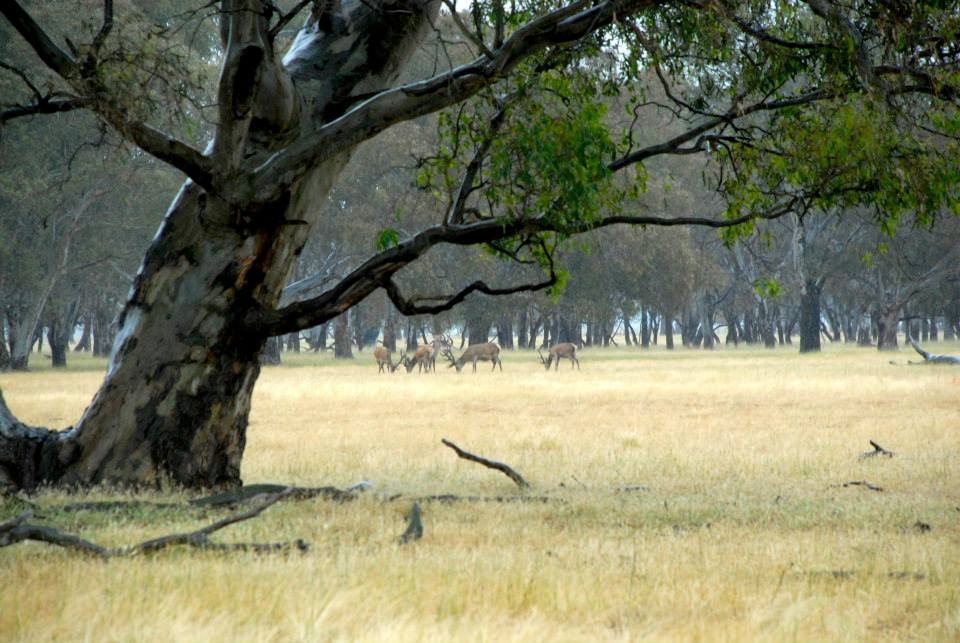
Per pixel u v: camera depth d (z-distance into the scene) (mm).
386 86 34531
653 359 176750
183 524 25234
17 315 176875
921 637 15508
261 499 28797
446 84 30969
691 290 182750
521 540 23469
